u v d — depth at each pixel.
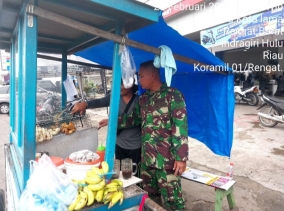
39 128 1.99
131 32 1.78
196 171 2.69
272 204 2.83
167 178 2.09
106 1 1.32
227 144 2.55
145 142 2.15
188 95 2.93
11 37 2.38
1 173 3.82
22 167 1.43
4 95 10.28
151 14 1.51
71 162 1.58
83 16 1.67
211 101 2.68
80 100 2.58
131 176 1.81
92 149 2.29
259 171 3.68
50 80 6.35
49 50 2.82
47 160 1.41
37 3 1.33
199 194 3.15
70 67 3.81
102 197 1.42
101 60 3.14
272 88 11.86
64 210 1.28
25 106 1.33
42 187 1.27
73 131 2.14
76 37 2.46
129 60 1.65
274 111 6.31
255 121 7.02
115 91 1.62
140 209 1.57
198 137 2.93
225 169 3.81
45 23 1.91
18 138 1.82
